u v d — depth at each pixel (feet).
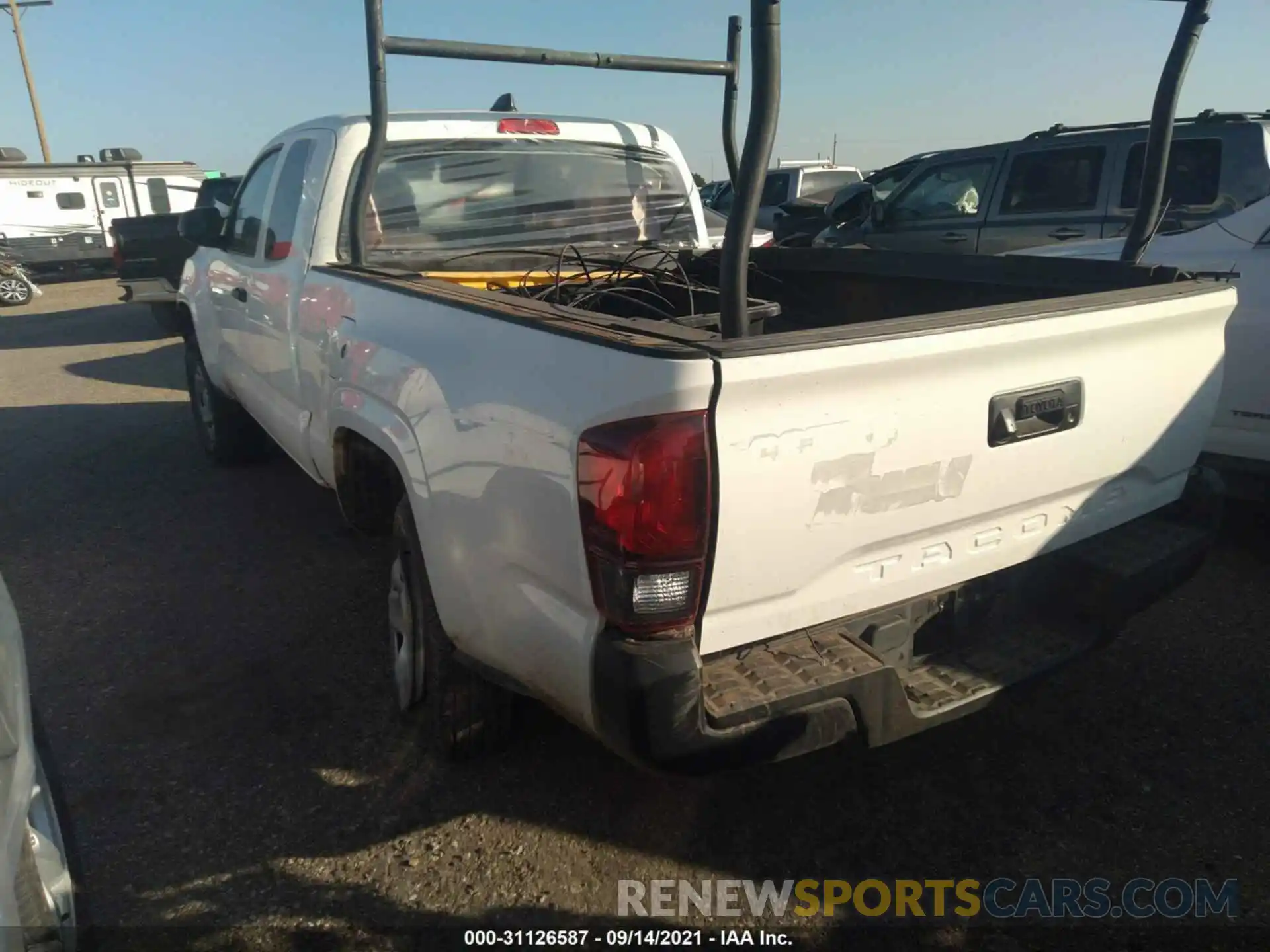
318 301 11.76
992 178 24.06
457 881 8.37
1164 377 8.72
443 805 9.30
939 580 7.88
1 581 7.32
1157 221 10.72
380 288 10.07
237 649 12.30
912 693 7.82
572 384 6.79
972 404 7.38
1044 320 7.50
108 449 22.20
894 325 6.91
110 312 51.78
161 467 20.43
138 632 12.82
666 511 6.27
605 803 9.32
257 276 14.33
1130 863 8.48
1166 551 8.92
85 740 10.36
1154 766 9.71
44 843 6.50
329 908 8.07
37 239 63.72
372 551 15.35
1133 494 9.12
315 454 12.42
